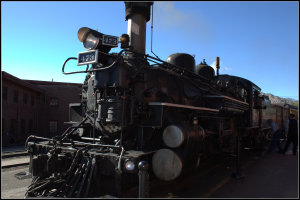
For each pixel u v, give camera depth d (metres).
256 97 9.13
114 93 4.31
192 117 5.08
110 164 3.69
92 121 4.67
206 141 5.68
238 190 4.30
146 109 4.32
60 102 21.09
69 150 4.20
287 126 7.68
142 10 5.36
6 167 7.57
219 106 5.99
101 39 4.25
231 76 8.95
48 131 20.61
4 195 4.61
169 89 5.11
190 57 6.74
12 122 16.33
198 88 6.19
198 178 5.27
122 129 4.08
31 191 3.90
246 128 7.92
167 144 4.08
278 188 4.24
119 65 4.18
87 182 3.69
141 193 3.29
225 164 6.69
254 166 6.18
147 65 5.12
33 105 19.48
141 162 3.37
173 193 4.26
